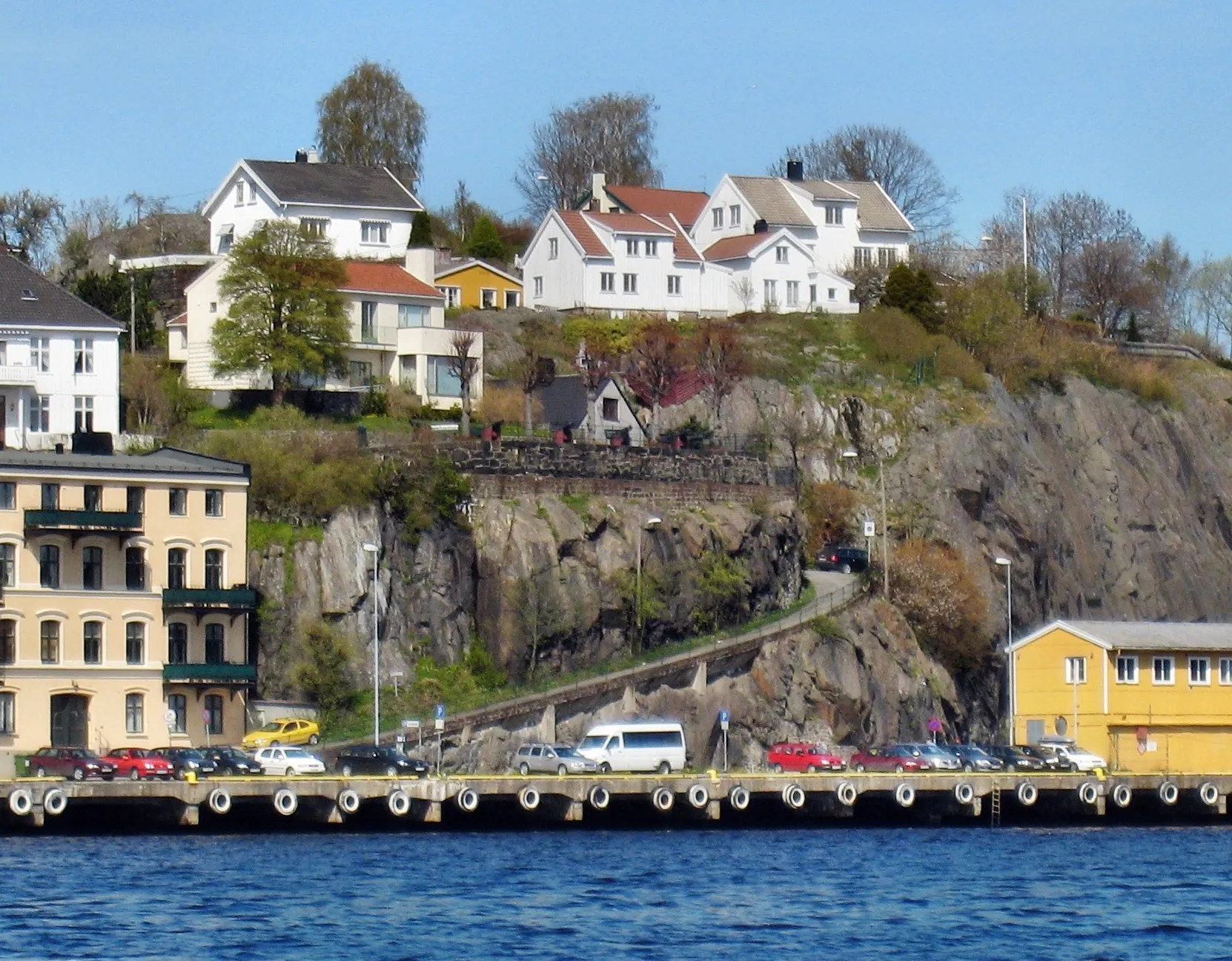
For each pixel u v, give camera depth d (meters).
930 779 140.62
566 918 102.62
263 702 155.00
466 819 136.38
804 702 167.25
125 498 152.88
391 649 159.25
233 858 119.44
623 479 174.50
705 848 127.56
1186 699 161.25
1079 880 116.88
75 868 114.50
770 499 182.88
